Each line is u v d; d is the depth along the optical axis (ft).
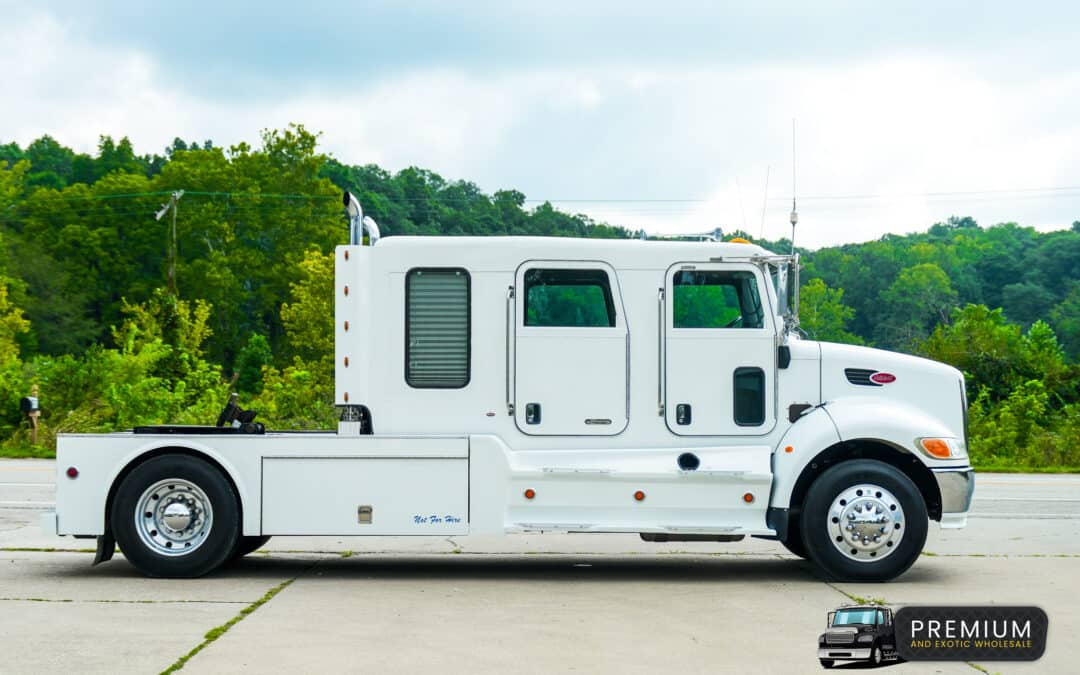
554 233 188.55
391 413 30.53
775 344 30.94
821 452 30.50
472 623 24.40
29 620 24.22
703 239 32.42
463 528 29.96
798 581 30.68
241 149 278.67
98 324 275.39
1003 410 103.86
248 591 28.22
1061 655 21.77
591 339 30.68
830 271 315.37
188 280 267.59
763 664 20.67
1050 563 34.14
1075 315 412.77
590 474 29.96
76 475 30.07
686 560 35.14
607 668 20.34
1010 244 498.28
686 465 30.30
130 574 30.73
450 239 30.76
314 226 270.87
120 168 310.45
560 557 35.73
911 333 401.29
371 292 30.73
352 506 29.89
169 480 29.84
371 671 19.98
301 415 95.86
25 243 263.29
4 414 88.07
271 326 285.23
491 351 30.60
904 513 29.73
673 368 30.76
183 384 95.20
